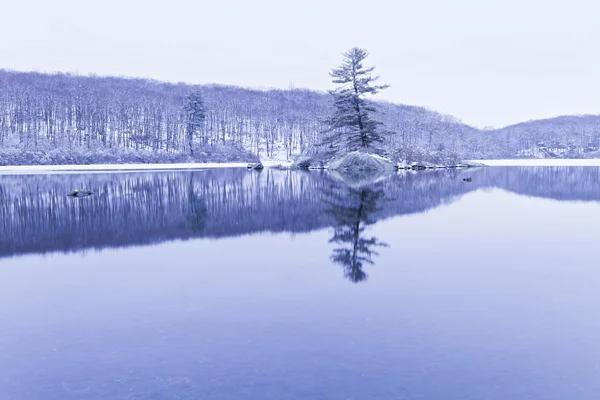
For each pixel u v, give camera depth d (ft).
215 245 38.17
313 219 50.80
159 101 379.76
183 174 149.18
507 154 438.40
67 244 39.27
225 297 24.45
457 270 29.27
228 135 377.30
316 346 18.11
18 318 21.93
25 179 122.21
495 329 19.61
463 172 152.66
